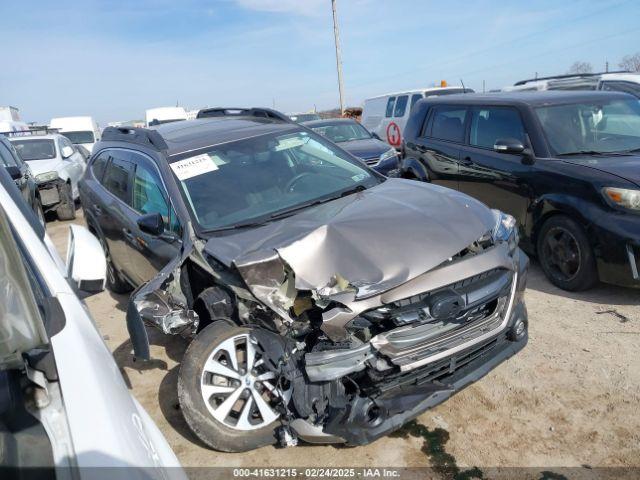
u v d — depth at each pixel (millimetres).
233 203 3682
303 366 2672
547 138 5180
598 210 4363
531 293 4801
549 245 4895
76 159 12570
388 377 2676
